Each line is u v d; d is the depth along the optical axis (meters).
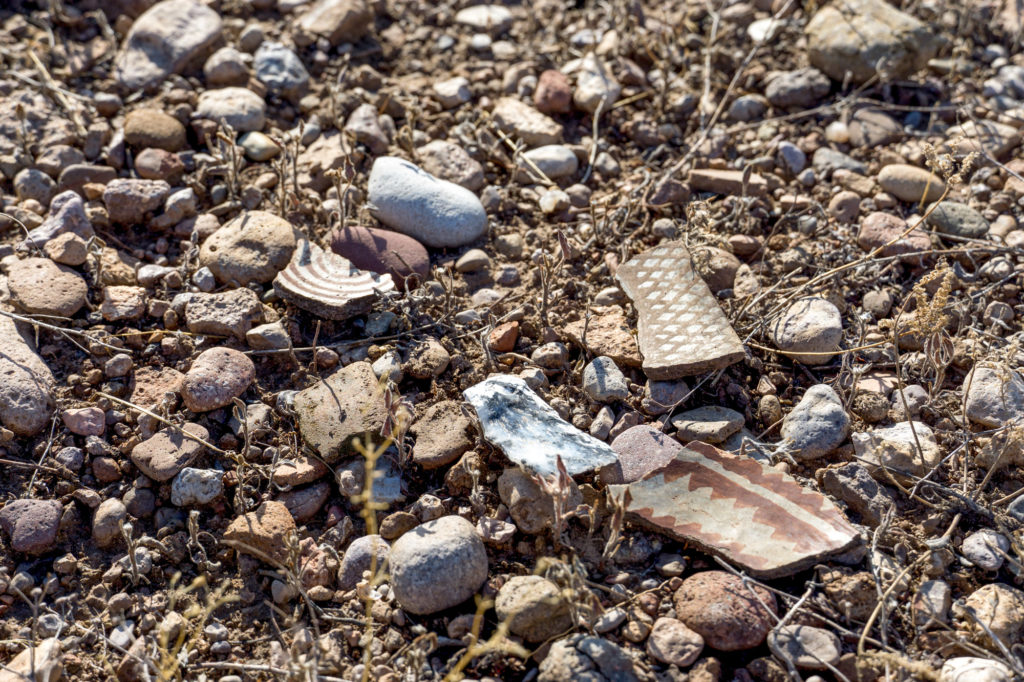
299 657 0.50
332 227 0.62
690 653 0.50
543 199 0.64
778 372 0.57
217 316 0.58
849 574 0.52
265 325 0.58
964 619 0.51
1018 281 0.60
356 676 0.51
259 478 0.55
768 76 0.69
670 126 0.67
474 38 0.72
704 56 0.71
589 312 0.59
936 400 0.56
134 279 0.60
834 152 0.66
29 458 0.56
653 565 0.53
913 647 0.51
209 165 0.64
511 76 0.69
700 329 0.57
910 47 0.67
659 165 0.66
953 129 0.66
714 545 0.52
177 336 0.58
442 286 0.60
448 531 0.52
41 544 0.54
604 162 0.66
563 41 0.72
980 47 0.71
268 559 0.53
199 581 0.51
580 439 0.54
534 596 0.51
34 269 0.59
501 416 0.54
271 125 0.67
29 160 0.64
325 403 0.56
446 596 0.52
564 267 0.61
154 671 0.51
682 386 0.56
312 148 0.66
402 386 0.57
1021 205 0.63
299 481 0.55
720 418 0.56
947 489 0.54
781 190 0.64
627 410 0.56
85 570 0.54
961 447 0.55
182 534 0.54
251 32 0.70
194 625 0.52
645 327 0.58
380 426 0.55
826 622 0.51
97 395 0.56
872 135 0.66
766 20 0.72
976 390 0.56
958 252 0.61
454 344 0.58
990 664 0.50
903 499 0.54
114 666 0.52
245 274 0.60
